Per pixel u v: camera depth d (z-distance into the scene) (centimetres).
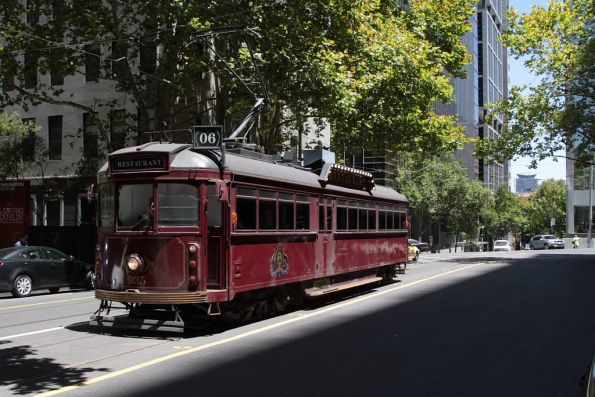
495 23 11881
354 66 2230
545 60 3434
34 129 2900
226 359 822
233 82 2094
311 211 1374
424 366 782
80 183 2706
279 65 2066
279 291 1273
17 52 2223
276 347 906
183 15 2011
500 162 3719
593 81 3316
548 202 8738
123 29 2377
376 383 693
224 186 1023
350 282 1611
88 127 3150
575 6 3366
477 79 9512
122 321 1020
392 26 2416
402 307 1376
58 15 2262
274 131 2538
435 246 5806
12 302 1567
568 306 1390
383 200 1889
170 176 1013
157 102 2358
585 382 407
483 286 1877
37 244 2705
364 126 2330
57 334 1035
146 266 1008
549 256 3909
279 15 2052
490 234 6938
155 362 803
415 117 2464
